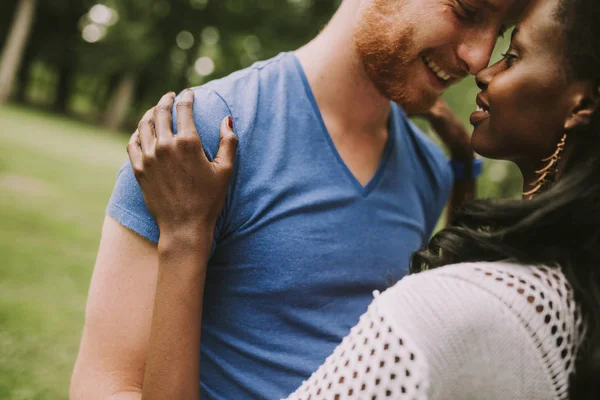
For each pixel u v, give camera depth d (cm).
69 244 652
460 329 100
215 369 165
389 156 185
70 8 2880
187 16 2992
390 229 179
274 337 162
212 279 164
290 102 169
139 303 147
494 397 101
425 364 98
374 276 174
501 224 119
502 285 105
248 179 159
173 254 137
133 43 2881
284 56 179
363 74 170
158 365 134
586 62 113
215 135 151
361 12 167
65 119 2791
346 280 168
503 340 101
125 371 147
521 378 102
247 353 162
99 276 151
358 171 176
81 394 147
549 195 112
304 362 162
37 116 2431
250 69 173
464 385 100
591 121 114
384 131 190
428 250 128
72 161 1291
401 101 169
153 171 139
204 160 139
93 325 149
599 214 111
